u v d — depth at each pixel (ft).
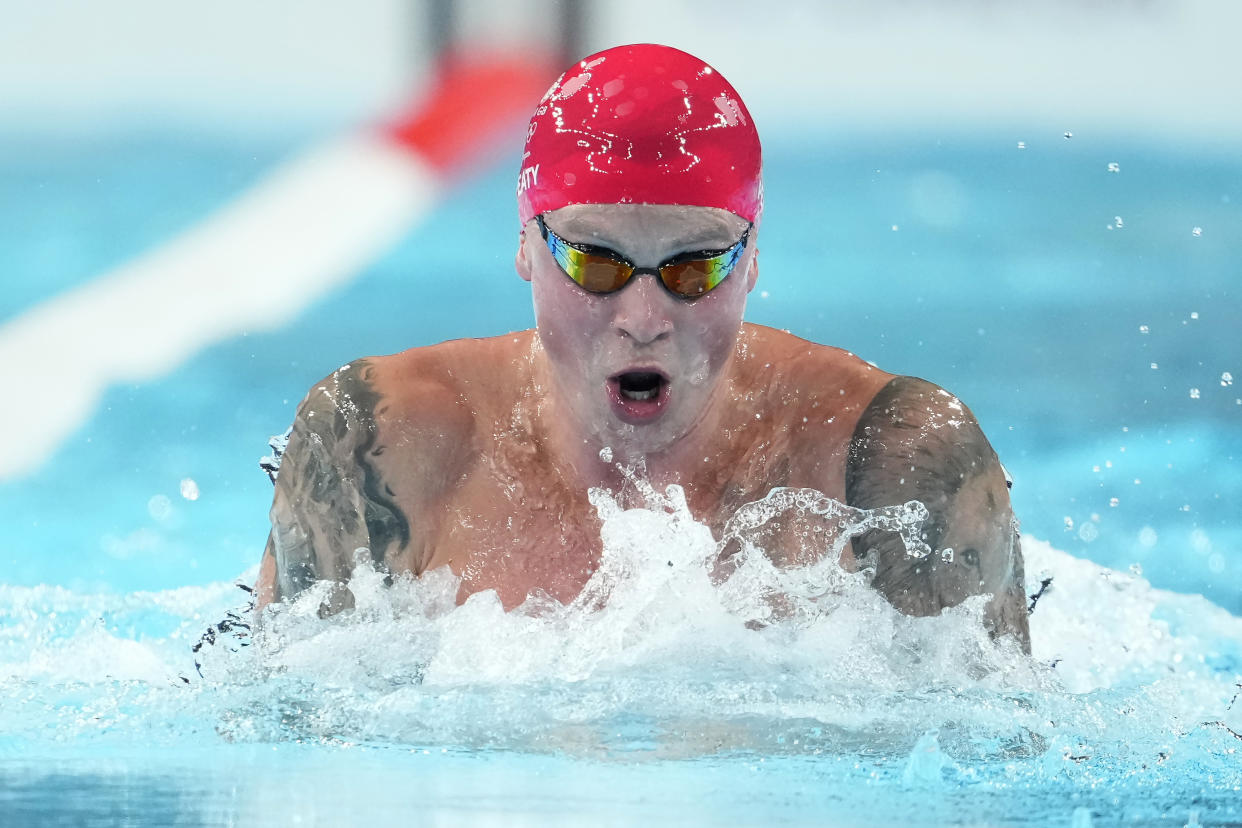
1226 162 113.29
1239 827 17.71
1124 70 145.59
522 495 26.13
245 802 17.92
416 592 25.30
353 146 111.45
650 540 25.20
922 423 25.57
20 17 142.82
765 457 26.17
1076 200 102.99
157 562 47.19
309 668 23.82
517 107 117.70
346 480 25.66
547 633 24.49
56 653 28.96
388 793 18.28
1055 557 40.73
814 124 126.41
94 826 17.01
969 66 146.92
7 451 59.06
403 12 131.85
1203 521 50.98
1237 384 66.18
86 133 115.96
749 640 24.03
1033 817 17.90
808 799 18.30
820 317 77.30
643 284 24.07
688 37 143.84
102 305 79.10
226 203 98.68
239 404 65.57
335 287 84.89
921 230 95.45
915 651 24.11
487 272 88.02
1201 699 29.07
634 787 18.66
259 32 138.10
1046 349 71.77
